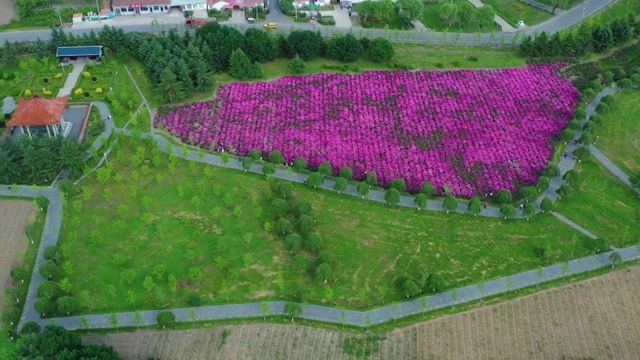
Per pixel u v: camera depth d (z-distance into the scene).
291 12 191.25
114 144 135.50
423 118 149.62
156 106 151.50
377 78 163.12
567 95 158.50
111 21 184.12
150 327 100.44
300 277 109.44
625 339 101.25
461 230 120.19
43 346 89.12
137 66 165.38
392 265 112.44
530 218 122.88
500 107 154.00
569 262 113.81
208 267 110.75
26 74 159.62
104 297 104.88
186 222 118.88
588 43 172.38
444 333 101.31
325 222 120.81
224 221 120.06
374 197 127.50
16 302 103.19
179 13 189.50
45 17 184.00
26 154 126.56
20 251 112.75
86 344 96.94
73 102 150.62
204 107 151.50
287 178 131.62
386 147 140.25
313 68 166.50
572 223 122.25
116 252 112.81
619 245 117.69
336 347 98.88
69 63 164.62
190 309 103.31
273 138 142.25
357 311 104.06
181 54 158.50
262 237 116.75
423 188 125.88
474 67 169.00
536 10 199.62
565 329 102.50
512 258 114.50
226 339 99.25
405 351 98.56
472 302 106.19
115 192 126.06
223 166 134.38
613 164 137.25
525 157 138.38
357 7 186.38
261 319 102.31
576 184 130.75
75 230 117.00
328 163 130.12
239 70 159.25
